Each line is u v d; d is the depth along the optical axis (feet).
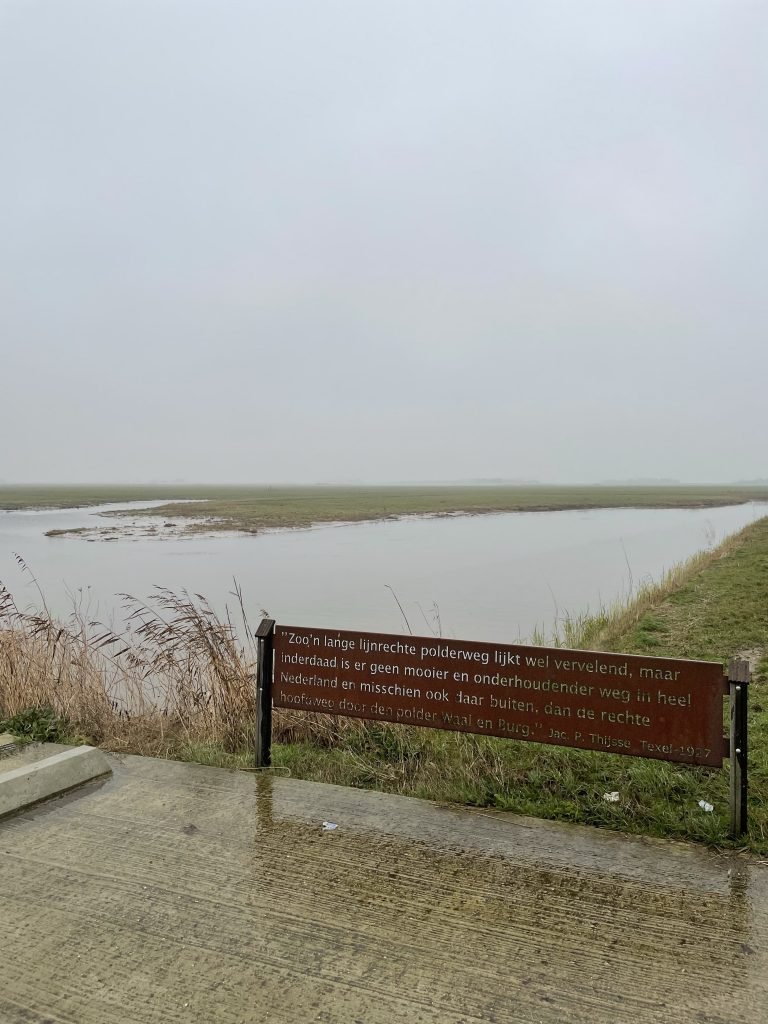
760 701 23.65
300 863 12.07
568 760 17.67
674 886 11.40
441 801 14.85
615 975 9.24
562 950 9.75
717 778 16.47
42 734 19.92
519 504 284.82
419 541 115.96
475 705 14.58
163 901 10.91
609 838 13.16
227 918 10.46
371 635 15.46
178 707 22.30
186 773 16.24
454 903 10.89
